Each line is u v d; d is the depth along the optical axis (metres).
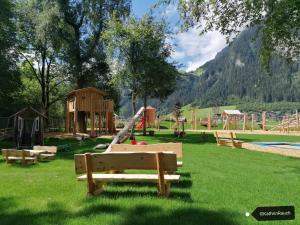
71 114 46.84
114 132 46.78
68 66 48.31
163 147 12.20
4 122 41.22
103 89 49.56
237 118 66.31
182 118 43.50
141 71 38.34
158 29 37.97
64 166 16.06
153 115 67.19
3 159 19.77
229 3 16.83
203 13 17.08
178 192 8.91
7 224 6.55
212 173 12.38
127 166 8.32
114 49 38.09
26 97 55.44
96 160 8.33
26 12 46.25
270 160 16.81
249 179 11.02
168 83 39.22
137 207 7.35
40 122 31.95
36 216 6.98
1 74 37.97
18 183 10.72
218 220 6.45
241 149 23.23
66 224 6.40
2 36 37.66
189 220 6.48
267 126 62.31
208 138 35.25
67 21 44.66
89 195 8.42
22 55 48.91
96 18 44.00
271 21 15.07
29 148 30.75
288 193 8.91
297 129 49.56
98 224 6.35
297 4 14.23
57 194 8.91
